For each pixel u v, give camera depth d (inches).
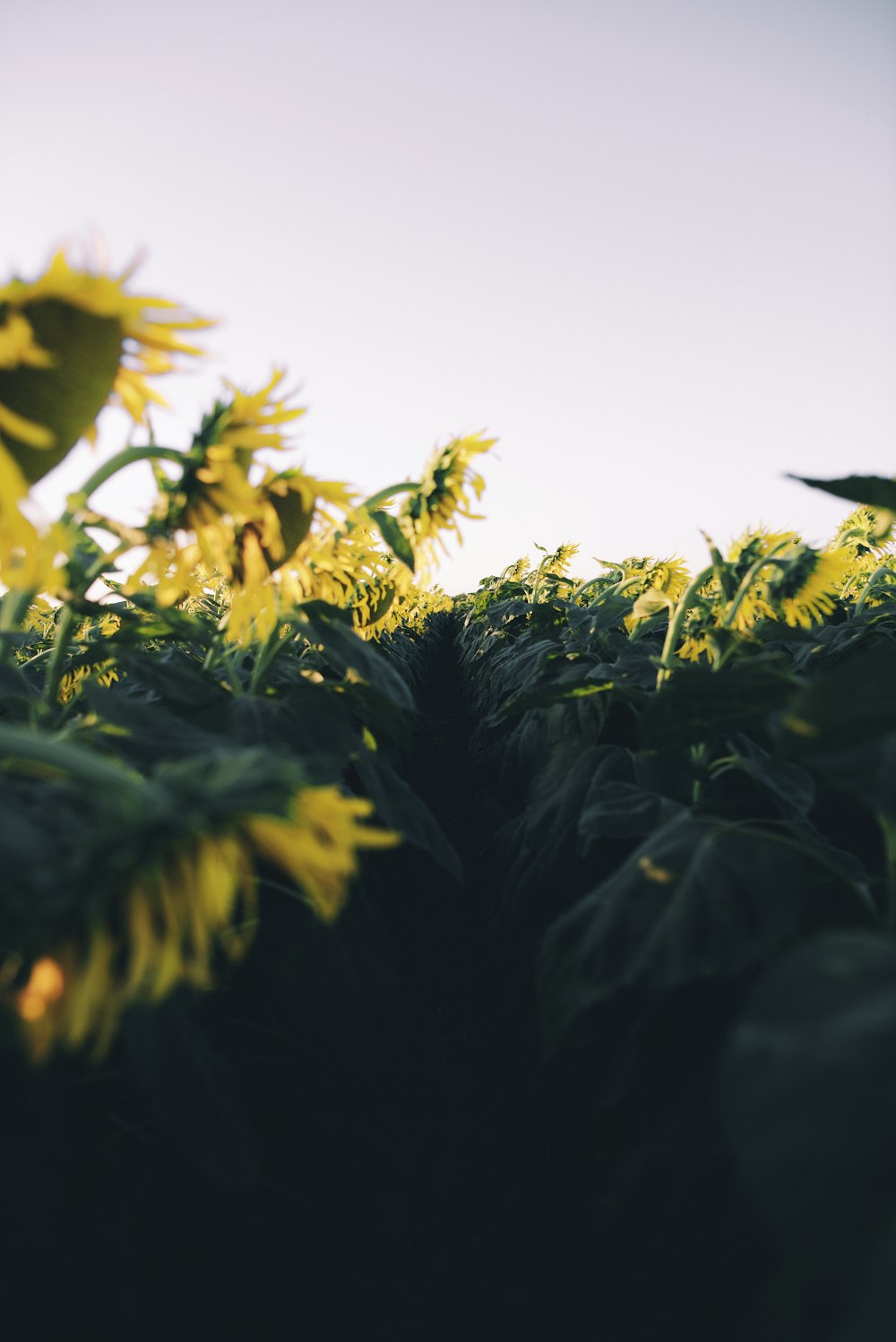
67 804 27.1
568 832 65.7
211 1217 44.4
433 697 319.6
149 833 20.9
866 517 137.8
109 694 39.7
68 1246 32.3
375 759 53.4
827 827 81.4
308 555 45.1
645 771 63.2
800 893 38.8
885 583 125.7
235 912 46.7
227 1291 43.9
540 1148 57.8
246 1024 50.7
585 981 38.6
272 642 58.8
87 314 26.5
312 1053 50.0
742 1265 34.0
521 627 187.6
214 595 100.7
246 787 21.9
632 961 37.7
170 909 21.2
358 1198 54.4
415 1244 53.6
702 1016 43.3
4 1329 32.6
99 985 20.7
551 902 65.7
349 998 50.9
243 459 37.5
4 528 26.3
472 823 133.0
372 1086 53.7
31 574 27.2
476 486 57.2
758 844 41.4
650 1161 37.9
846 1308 16.9
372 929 58.6
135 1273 35.4
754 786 67.3
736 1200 34.9
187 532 35.6
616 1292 44.6
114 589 46.2
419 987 88.0
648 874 41.3
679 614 68.7
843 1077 20.0
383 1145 53.2
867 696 29.8
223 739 39.6
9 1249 28.6
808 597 64.1
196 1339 41.7
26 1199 29.2
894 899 33.7
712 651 66.7
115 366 27.6
